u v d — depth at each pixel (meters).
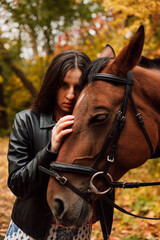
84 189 1.45
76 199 1.42
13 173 1.59
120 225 3.74
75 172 1.44
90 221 1.76
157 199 4.16
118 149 1.49
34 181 1.50
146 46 3.89
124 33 3.75
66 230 1.63
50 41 10.38
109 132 1.47
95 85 1.51
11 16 9.72
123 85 1.54
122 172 1.57
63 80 1.68
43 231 1.58
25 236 1.61
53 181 1.46
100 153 1.46
